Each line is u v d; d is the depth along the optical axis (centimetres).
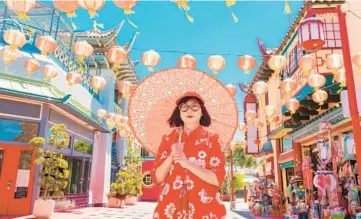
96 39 1825
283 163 1514
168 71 220
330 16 908
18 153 1162
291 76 1107
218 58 638
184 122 205
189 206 172
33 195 1152
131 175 2236
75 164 1570
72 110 1282
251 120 1109
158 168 189
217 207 173
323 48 879
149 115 219
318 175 862
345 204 849
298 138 1245
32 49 1285
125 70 2039
